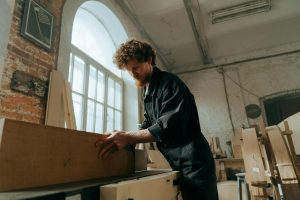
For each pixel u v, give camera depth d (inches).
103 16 129.8
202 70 207.3
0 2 60.3
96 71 119.3
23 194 16.0
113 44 144.9
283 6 148.5
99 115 116.9
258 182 62.3
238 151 130.8
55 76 73.2
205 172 36.1
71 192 17.4
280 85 181.0
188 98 36.3
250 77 190.9
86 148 27.3
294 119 81.0
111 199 19.3
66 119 73.0
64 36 82.7
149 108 42.1
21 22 65.6
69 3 88.8
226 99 192.1
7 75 58.9
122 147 32.1
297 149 77.1
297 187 59.0
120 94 143.5
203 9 149.3
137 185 23.0
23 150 20.1
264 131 67.8
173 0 141.2
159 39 176.7
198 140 38.5
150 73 40.8
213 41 181.8
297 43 183.9
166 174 33.9
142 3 143.3
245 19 159.0
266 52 190.9
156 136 32.9
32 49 68.1
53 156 22.8
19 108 60.8
